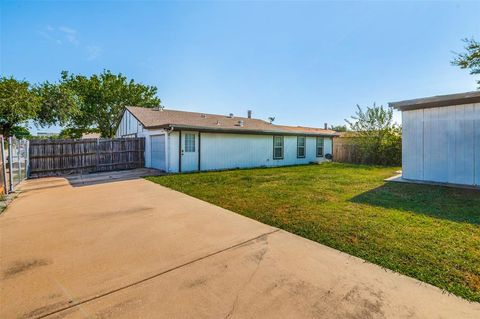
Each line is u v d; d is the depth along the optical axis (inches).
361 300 79.7
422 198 216.7
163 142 435.5
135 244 126.0
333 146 750.5
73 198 231.0
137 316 72.7
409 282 89.9
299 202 207.9
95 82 940.0
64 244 125.7
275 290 85.7
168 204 207.9
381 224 149.9
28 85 666.8
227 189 270.4
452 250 113.8
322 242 126.8
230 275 96.0
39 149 391.9
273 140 597.6
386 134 580.1
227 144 509.4
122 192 258.5
